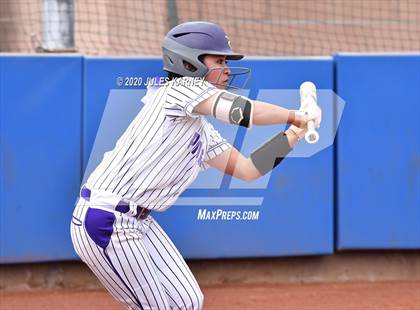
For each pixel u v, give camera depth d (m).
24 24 23.55
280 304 15.82
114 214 8.56
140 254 8.77
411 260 17.88
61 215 16.44
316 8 26.67
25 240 16.38
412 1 26.80
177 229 16.56
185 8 24.66
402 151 17.02
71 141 16.28
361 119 16.89
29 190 16.28
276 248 16.91
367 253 17.72
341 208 17.00
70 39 18.69
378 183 17.05
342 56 16.67
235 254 16.80
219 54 8.70
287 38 26.09
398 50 26.06
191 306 9.37
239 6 25.56
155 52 22.62
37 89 16.14
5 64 16.02
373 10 26.94
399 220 17.16
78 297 16.50
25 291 16.97
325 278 17.70
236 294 16.59
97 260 8.75
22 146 16.19
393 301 16.03
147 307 9.02
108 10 22.72
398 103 16.92
